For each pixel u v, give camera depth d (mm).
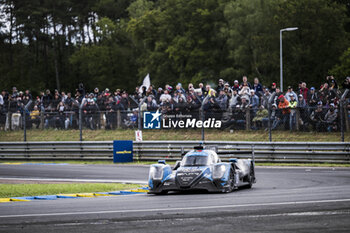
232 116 41406
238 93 42594
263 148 38375
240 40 94125
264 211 15484
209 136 42125
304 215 14484
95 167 38750
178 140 43125
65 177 32000
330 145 36562
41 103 48938
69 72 130625
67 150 44938
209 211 15844
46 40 126750
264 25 91125
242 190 23344
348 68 76562
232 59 99312
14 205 19172
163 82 102312
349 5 103875
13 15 127875
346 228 12445
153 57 102938
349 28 104562
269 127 38688
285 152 37844
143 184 27453
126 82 119562
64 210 17156
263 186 25297
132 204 18453
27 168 38469
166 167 22953
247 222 13625
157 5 132375
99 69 118438
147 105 44781
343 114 37969
